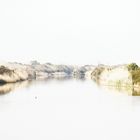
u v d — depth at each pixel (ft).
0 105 200.13
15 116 162.30
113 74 393.70
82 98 240.53
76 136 122.62
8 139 118.83
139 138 119.03
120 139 117.70
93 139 118.21
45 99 234.58
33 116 163.22
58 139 118.32
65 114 169.07
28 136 122.83
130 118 155.22
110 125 141.08
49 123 145.89
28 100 227.61
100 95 259.60
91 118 157.28
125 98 232.53
